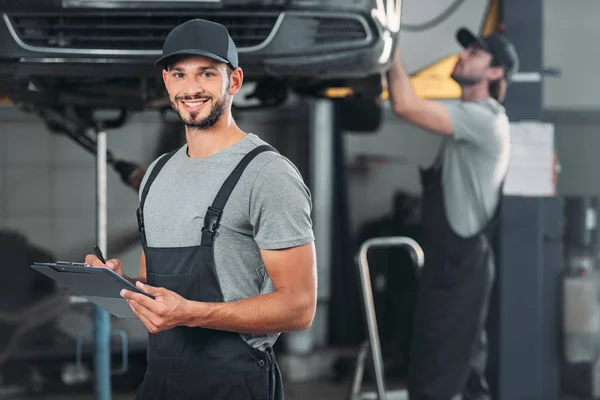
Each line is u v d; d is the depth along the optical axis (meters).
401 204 4.91
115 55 3.17
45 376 5.08
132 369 5.03
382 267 4.93
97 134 4.15
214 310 2.04
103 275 1.96
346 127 4.96
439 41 4.30
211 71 2.08
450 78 4.32
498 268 4.36
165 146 4.85
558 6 5.21
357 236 4.97
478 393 4.38
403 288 4.92
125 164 4.41
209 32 2.08
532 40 4.30
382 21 3.18
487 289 4.36
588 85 5.23
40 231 5.16
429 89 4.32
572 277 4.52
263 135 5.03
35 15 3.13
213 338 2.13
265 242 2.09
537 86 4.30
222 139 2.15
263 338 2.18
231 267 2.11
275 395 2.21
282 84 3.95
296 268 2.10
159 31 3.19
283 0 3.12
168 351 2.15
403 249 4.92
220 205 2.09
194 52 2.04
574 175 5.25
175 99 2.11
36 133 5.14
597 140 5.25
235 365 2.13
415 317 4.42
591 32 5.21
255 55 3.14
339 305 4.99
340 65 3.18
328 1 3.13
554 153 4.32
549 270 4.53
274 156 2.13
